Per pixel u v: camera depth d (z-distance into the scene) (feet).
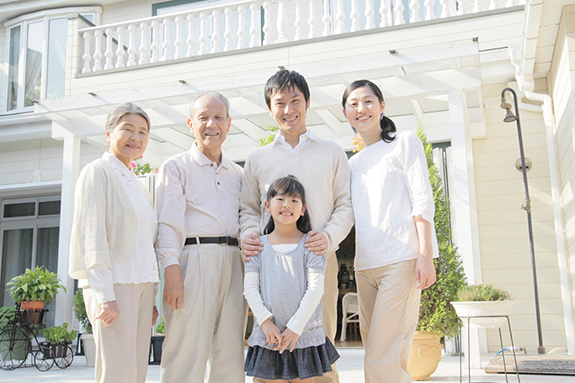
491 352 20.25
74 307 19.85
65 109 20.30
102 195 7.17
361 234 8.02
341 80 17.76
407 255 7.54
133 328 7.20
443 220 13.48
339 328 30.27
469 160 21.22
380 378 7.40
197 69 23.50
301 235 7.66
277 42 22.90
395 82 17.24
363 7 25.25
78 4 30.66
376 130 8.51
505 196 21.06
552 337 19.79
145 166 21.39
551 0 14.80
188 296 7.82
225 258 8.08
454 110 16.40
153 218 7.90
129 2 30.76
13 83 30.78
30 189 29.17
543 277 20.20
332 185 8.31
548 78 19.77
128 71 24.31
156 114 20.27
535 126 21.03
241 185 8.90
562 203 19.02
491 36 20.04
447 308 12.78
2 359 18.66
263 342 7.06
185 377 7.67
